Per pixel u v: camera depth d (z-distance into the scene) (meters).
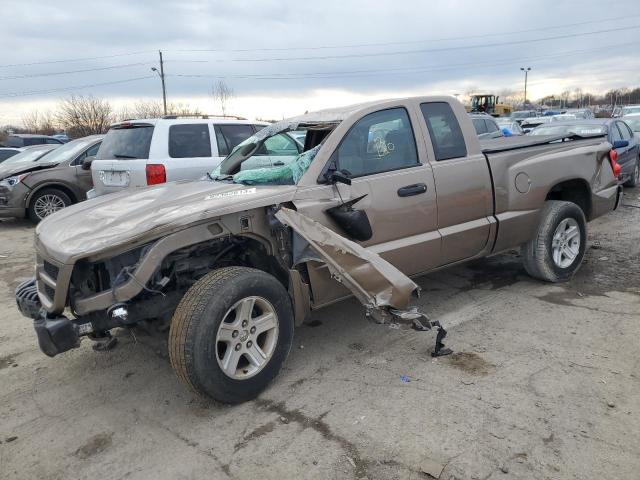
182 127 7.96
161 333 3.81
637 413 3.13
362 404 3.40
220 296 3.24
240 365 3.58
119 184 7.81
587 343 4.09
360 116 4.20
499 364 3.81
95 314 3.38
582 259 5.80
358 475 2.74
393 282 3.46
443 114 4.71
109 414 3.50
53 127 47.75
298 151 5.78
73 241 3.34
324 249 3.54
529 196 5.12
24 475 2.93
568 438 2.93
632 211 9.34
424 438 3.00
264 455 2.96
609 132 10.52
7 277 6.89
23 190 10.23
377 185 4.11
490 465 2.75
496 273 5.97
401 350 4.14
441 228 4.54
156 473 2.88
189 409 3.50
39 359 4.38
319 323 4.78
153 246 3.25
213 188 4.03
